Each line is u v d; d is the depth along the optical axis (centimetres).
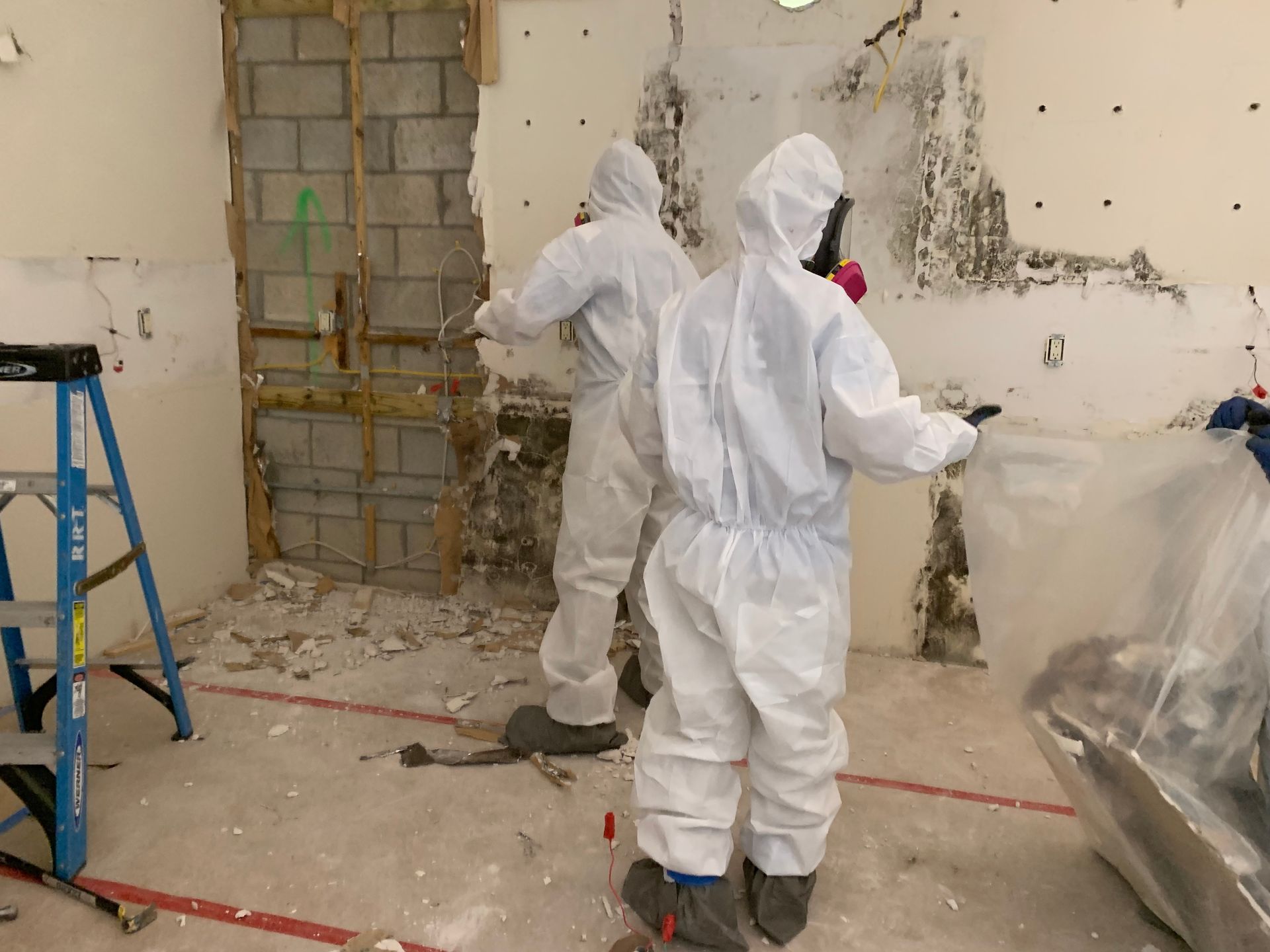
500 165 294
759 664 152
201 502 315
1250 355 256
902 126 264
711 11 270
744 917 178
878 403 142
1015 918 179
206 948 165
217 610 315
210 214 311
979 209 265
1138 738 159
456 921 174
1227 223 251
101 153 261
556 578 233
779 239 146
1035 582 171
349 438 331
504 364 307
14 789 182
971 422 164
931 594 291
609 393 223
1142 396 265
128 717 244
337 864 188
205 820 201
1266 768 154
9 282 235
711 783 162
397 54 298
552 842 198
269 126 314
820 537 157
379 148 306
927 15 257
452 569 330
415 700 259
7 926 169
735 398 148
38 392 245
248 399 334
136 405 281
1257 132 245
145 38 275
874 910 181
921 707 264
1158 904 173
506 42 285
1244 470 153
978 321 271
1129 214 256
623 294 219
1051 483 169
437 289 311
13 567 242
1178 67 246
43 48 239
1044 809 215
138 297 279
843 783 224
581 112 284
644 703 262
